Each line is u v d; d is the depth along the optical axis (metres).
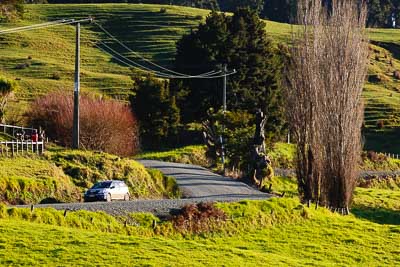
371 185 164.88
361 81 116.75
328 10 135.62
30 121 146.50
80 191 104.75
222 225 84.69
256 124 142.25
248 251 75.69
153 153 167.88
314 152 115.50
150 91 181.62
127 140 145.88
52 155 114.81
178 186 123.88
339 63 116.38
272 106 187.62
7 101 163.38
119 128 143.38
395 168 197.88
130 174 116.31
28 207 77.62
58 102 145.38
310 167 115.69
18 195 93.69
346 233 91.44
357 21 118.12
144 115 180.50
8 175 97.19
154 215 81.56
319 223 95.06
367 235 91.69
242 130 149.38
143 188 115.56
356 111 115.75
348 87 115.75
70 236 68.69
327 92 115.94
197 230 81.75
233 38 194.25
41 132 128.25
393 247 87.12
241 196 113.88
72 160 114.62
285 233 88.88
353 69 116.31
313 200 115.38
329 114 115.44
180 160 161.38
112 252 65.19
